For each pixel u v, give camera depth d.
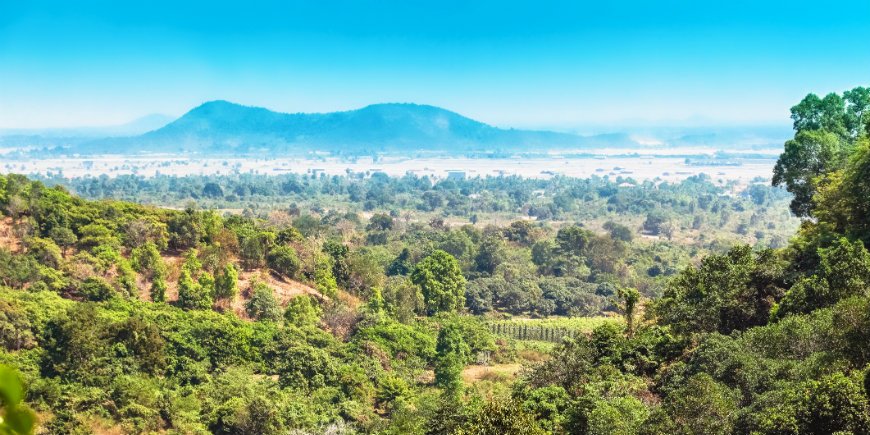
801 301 40.78
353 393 61.47
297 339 67.88
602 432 32.25
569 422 35.97
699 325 46.44
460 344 76.62
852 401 25.39
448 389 60.91
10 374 4.56
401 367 70.19
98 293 69.06
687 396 30.02
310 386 62.03
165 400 55.97
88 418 52.62
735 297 47.50
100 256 75.25
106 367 57.38
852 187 48.53
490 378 70.06
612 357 46.00
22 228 76.75
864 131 58.97
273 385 60.72
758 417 27.83
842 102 64.12
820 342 33.19
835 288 39.66
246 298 77.62
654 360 45.50
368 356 69.19
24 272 68.38
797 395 27.38
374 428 54.94
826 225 51.81
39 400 52.88
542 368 45.84
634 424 31.81
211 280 73.88
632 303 51.94
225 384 59.44
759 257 49.84
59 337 58.59
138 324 60.88
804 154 59.84
